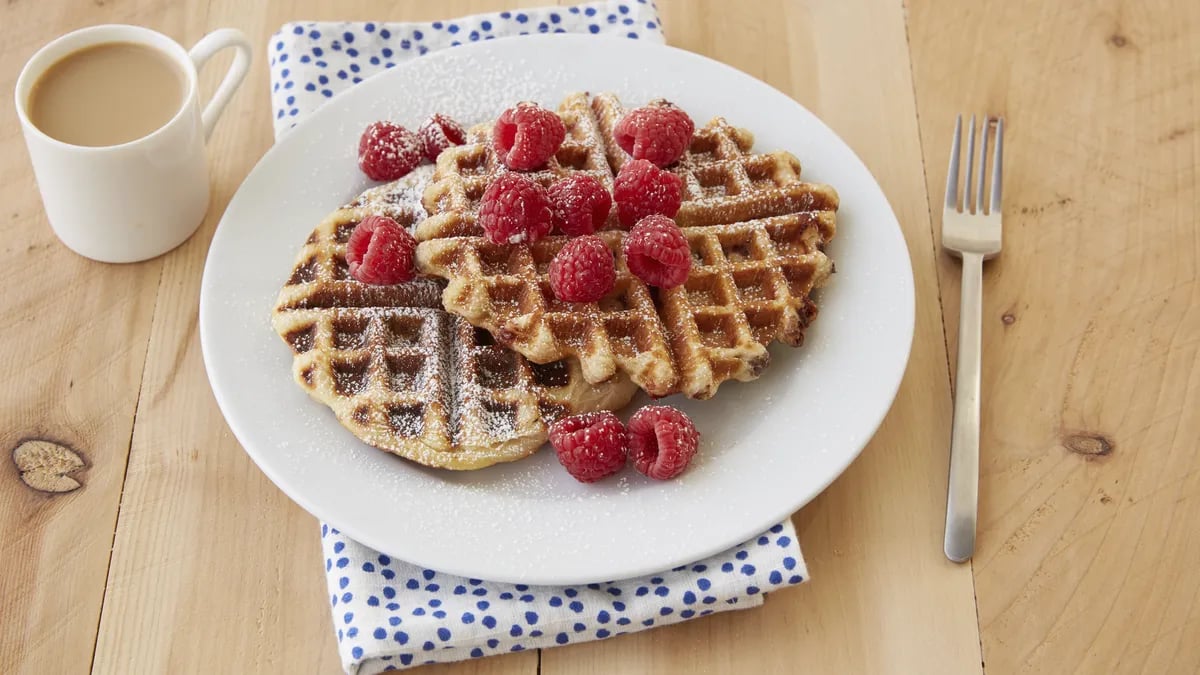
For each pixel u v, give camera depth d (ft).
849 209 2.55
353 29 2.75
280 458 2.28
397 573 2.28
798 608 2.32
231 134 2.72
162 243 2.58
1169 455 2.46
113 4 2.86
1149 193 2.72
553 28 2.81
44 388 2.47
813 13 2.91
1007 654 2.29
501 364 2.41
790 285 2.45
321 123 2.59
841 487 2.41
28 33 2.81
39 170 2.48
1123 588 2.35
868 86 2.83
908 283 2.47
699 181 2.56
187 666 2.25
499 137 2.49
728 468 2.31
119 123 2.50
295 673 2.25
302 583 2.32
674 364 2.36
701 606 2.27
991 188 2.70
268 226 2.51
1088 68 2.86
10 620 2.28
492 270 2.44
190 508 2.37
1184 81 2.85
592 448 2.26
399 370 2.39
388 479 2.28
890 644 2.30
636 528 2.25
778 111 2.65
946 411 2.48
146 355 2.51
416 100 2.64
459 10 2.88
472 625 2.23
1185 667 2.29
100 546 2.34
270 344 2.39
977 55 2.87
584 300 2.36
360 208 2.51
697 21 2.89
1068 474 2.44
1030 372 2.53
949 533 2.35
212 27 2.84
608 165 2.56
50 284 2.56
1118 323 2.58
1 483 2.39
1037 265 2.64
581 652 2.29
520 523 2.24
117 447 2.42
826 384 2.38
